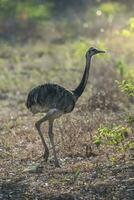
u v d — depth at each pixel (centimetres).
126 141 1842
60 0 5322
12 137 2066
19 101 2723
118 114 2309
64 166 1747
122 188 1528
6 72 3356
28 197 1526
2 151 1917
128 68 2988
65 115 2291
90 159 1789
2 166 1780
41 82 3081
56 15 4944
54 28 4491
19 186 1598
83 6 5147
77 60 3628
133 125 1927
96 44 3597
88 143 1891
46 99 1733
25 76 3253
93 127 2041
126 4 5000
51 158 1816
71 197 1502
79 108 2388
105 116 2259
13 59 3725
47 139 2008
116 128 1689
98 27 4172
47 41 4256
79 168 1689
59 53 3856
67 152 1850
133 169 1652
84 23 4484
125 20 4331
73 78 3123
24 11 4641
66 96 1744
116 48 3412
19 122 2281
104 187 1541
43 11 4759
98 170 1667
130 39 3488
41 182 1620
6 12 4581
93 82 2909
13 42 4231
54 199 1502
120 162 1717
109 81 2753
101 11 4725
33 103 1744
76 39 4172
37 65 3544
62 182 1600
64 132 2012
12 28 4453
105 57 3156
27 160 1827
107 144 1833
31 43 4209
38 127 1759
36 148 1917
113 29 3909
